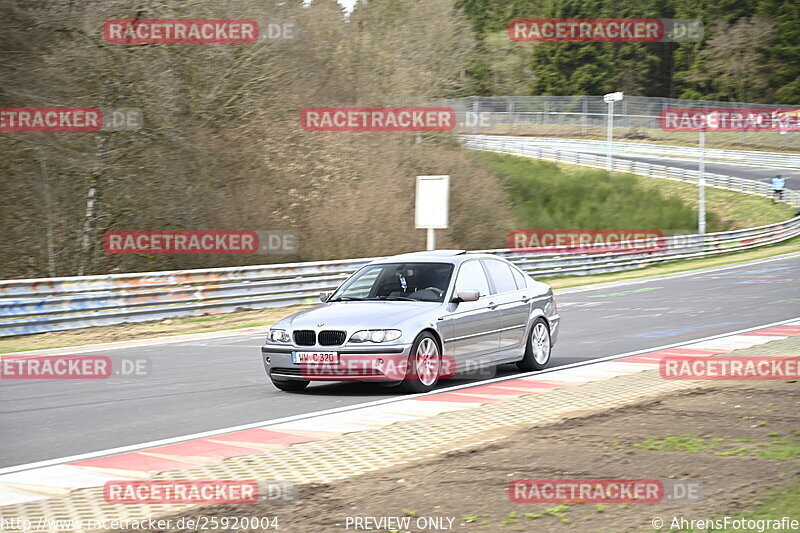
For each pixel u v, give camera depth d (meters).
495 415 20.98
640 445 16.84
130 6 63.09
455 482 14.52
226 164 75.25
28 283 43.12
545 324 29.70
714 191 140.50
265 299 54.34
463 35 105.25
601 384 25.50
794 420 18.78
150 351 36.59
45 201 62.59
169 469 16.34
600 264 82.50
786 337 35.16
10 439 19.69
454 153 101.81
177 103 70.12
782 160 166.88
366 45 97.69
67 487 15.09
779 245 111.38
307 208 77.38
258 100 79.75
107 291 46.38
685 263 92.88
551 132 193.25
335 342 24.36
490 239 97.94
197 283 50.75
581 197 130.75
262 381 28.20
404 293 26.55
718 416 19.55
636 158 173.12
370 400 23.91
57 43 61.69
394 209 83.12
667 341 36.16
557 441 17.42
